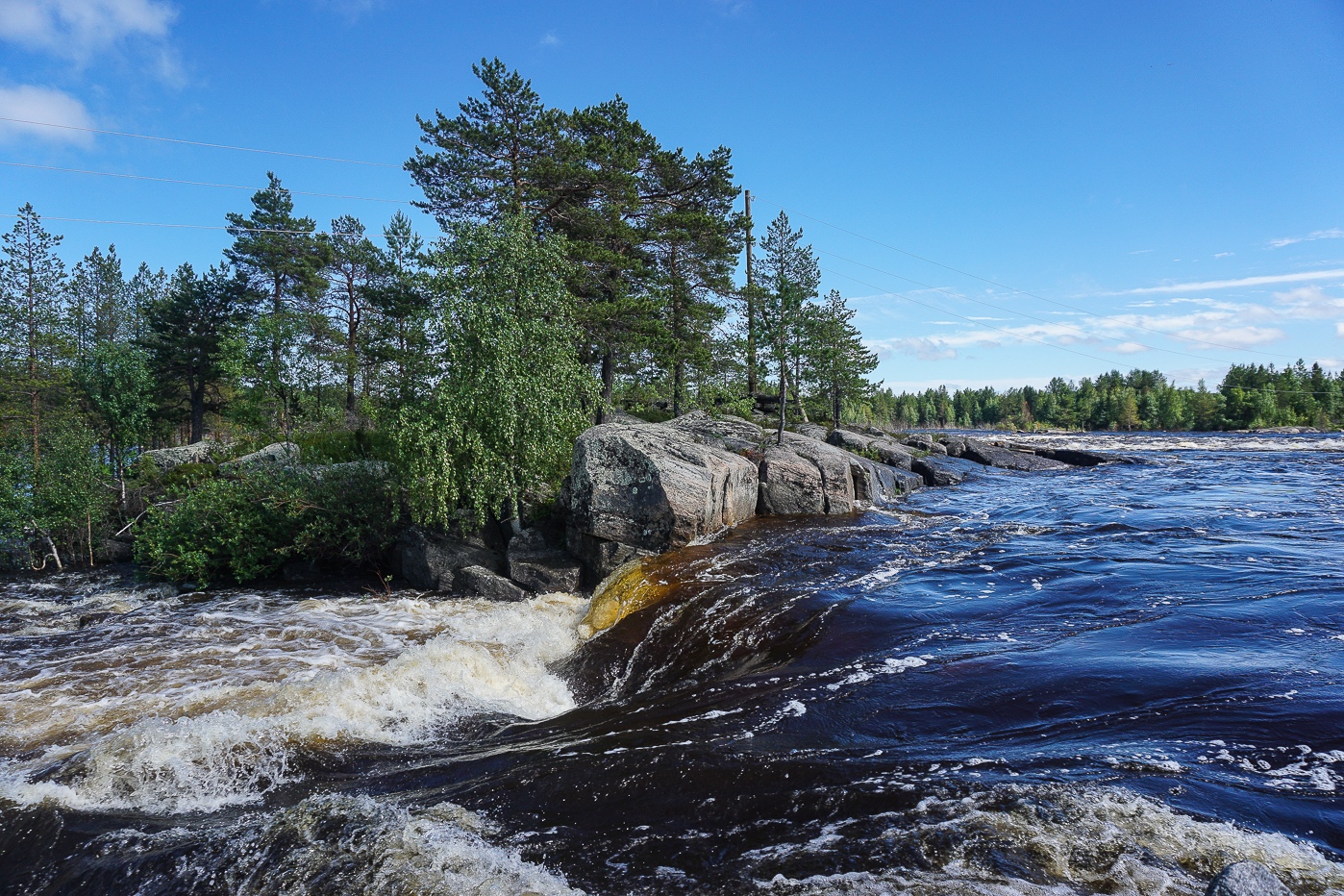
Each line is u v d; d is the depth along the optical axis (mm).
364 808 5773
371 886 4758
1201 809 4898
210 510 17250
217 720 7375
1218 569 11359
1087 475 32219
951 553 13328
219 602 15125
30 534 20594
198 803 6129
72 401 28141
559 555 15102
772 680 8273
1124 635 8445
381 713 7895
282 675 9859
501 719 8070
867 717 6957
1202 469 34531
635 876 4691
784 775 5887
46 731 7906
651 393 30797
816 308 21984
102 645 11750
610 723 7695
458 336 15305
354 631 12203
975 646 8508
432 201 25688
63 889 4980
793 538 14859
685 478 14500
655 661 9562
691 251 29984
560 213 25906
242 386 21969
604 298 27062
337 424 27312
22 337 29203
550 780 6164
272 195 41375
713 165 28188
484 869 4871
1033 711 6703
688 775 6051
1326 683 6750
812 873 4527
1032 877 4293
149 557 18281
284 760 6820
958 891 4203
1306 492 23625
